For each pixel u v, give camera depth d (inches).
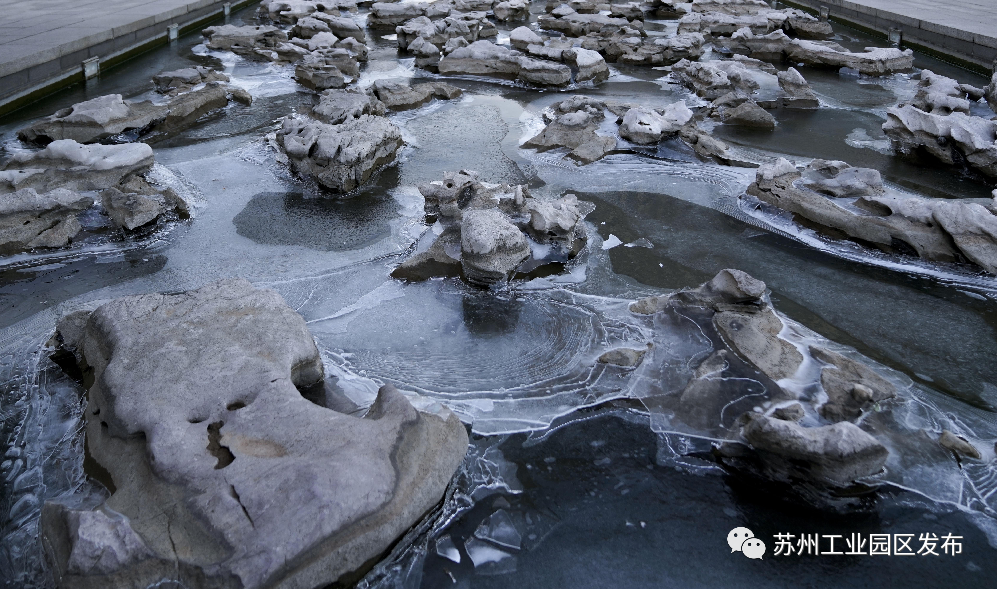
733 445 99.9
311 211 178.7
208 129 237.6
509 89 294.8
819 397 109.3
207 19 410.3
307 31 355.3
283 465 80.8
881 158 219.1
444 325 131.3
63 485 92.4
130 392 92.4
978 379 117.6
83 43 290.4
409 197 186.5
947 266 151.5
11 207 157.5
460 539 88.5
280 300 114.4
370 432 86.0
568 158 215.6
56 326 121.1
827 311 137.1
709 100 277.7
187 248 159.5
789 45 344.8
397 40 364.2
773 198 178.1
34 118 241.8
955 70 320.5
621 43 342.6
